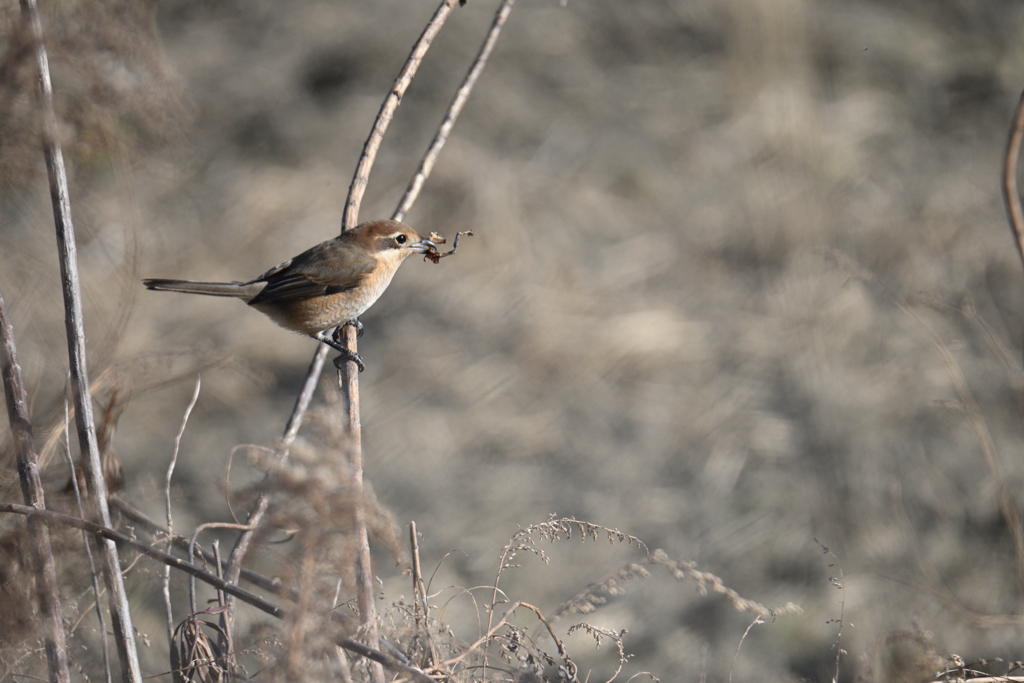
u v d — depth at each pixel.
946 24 20.16
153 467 11.32
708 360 13.41
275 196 16.17
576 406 12.79
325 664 3.85
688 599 9.87
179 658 4.75
